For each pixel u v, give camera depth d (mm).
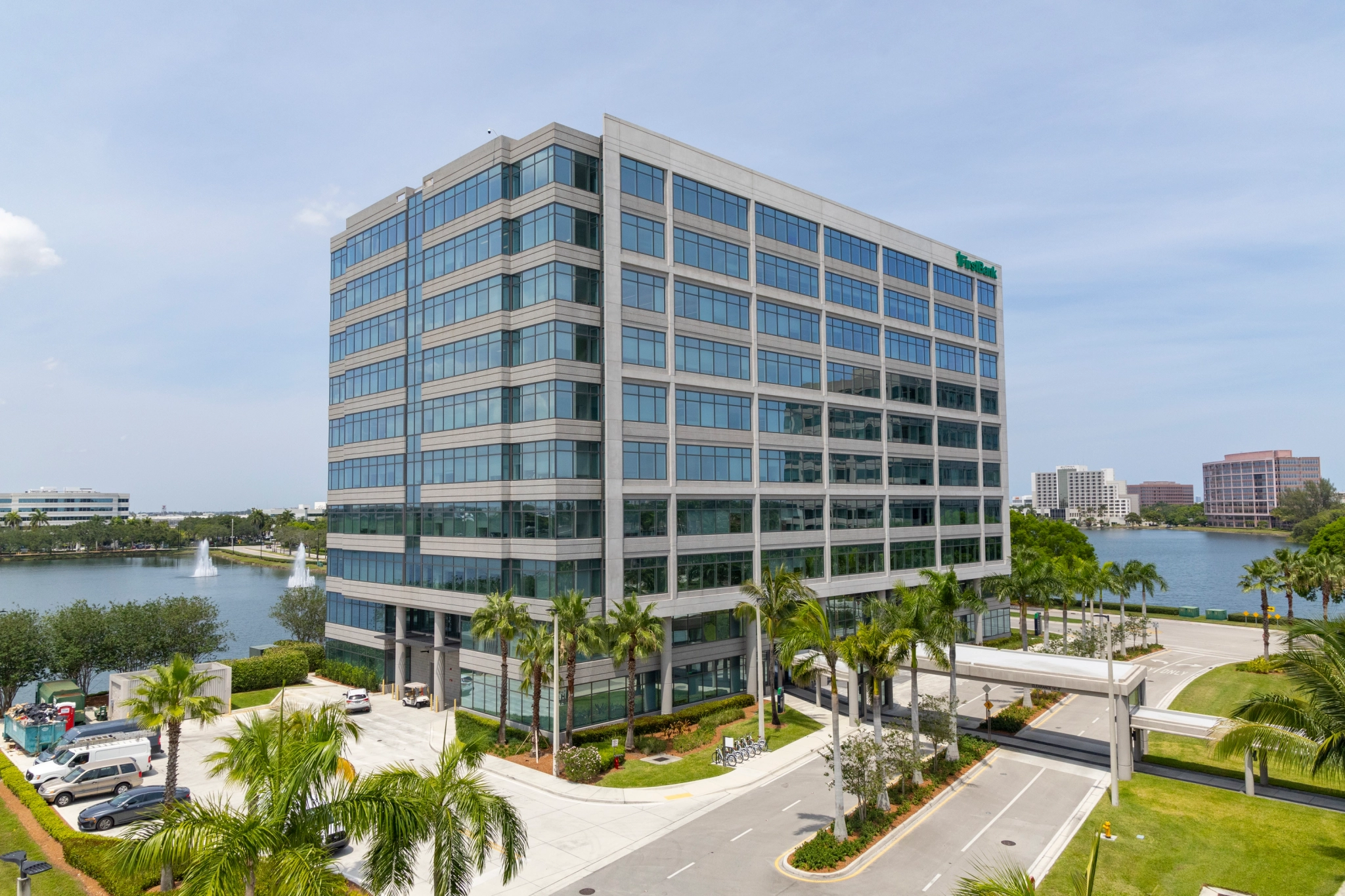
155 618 63000
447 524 55875
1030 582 71750
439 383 57281
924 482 76625
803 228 65125
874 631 35719
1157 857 30984
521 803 37344
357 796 18031
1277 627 96062
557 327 48781
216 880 15477
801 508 63094
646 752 45312
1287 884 28578
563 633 43438
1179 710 56156
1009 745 47375
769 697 58844
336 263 71688
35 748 45875
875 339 72062
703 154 57531
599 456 50406
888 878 29281
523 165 52031
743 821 35000
